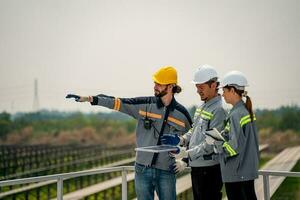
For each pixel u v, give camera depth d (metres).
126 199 5.44
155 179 4.70
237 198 4.21
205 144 4.27
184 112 4.80
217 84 4.56
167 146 4.54
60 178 4.70
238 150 4.12
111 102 4.61
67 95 4.50
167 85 4.67
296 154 34.47
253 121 4.26
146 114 4.71
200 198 4.49
